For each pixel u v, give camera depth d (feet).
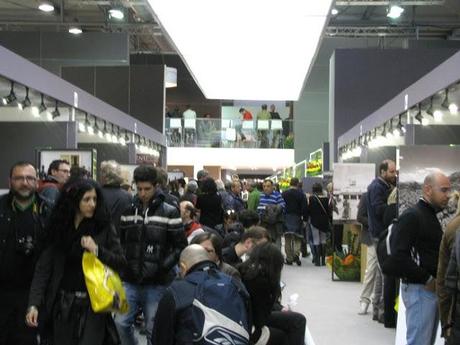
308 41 25.84
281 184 57.41
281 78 32.99
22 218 11.69
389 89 57.82
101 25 71.72
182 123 74.84
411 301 12.54
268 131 76.64
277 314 12.71
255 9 21.31
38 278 10.92
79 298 10.87
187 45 26.35
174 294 8.34
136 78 65.26
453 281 10.21
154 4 20.80
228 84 34.60
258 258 10.21
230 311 8.21
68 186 11.09
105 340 11.01
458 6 58.54
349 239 30.78
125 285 13.08
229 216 23.89
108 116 34.50
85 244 10.74
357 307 23.04
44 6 63.00
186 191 24.00
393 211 18.94
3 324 11.62
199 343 8.06
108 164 15.38
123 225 13.29
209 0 20.40
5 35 66.80
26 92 24.08
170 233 13.23
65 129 28.14
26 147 28.35
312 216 34.96
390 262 12.46
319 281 29.35
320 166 55.21
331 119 60.23
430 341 12.46
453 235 10.59
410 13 70.74
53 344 10.86
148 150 50.47
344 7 68.33
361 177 29.32
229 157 75.05
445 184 12.34
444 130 30.55
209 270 8.71
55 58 67.10
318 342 17.92
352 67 58.03
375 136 37.27
